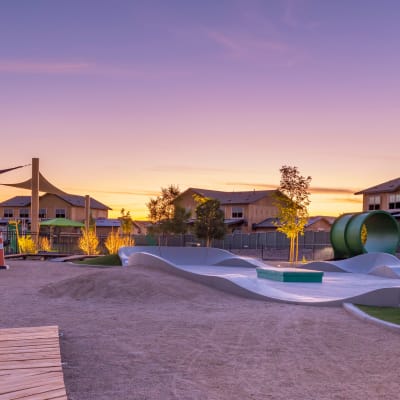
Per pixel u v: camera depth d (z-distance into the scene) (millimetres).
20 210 70500
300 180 32531
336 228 31641
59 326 8688
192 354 6750
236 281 13391
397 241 30734
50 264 24500
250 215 58656
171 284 13203
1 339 6398
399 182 43031
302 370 6035
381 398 5055
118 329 8453
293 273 18078
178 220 48750
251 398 5020
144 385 5387
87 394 5074
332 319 9602
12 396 4305
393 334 8164
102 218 72875
